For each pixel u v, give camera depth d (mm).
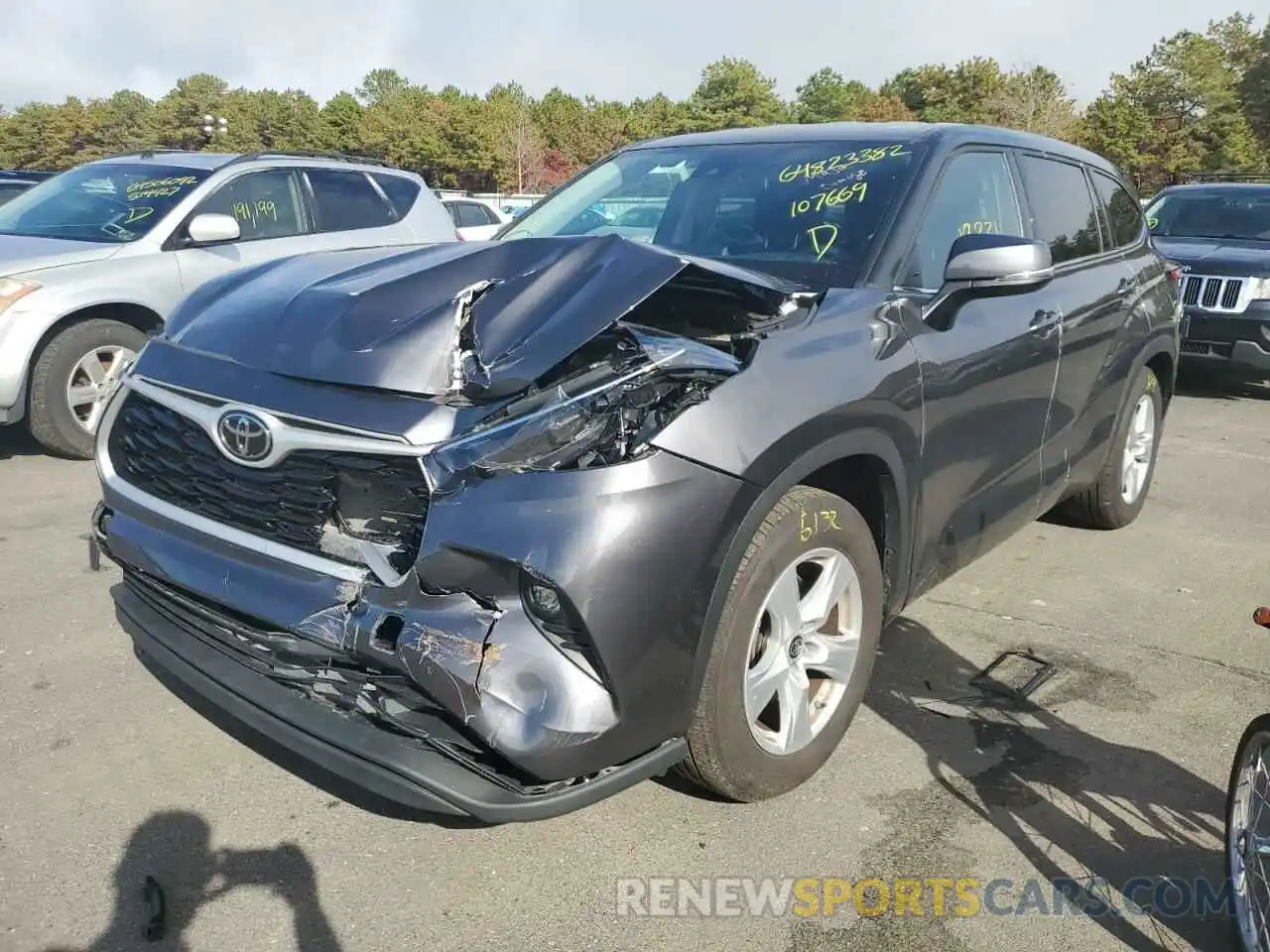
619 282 2643
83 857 2689
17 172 14500
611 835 2836
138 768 3086
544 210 4301
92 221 6996
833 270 3275
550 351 2484
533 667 2252
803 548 2729
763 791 2818
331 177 7957
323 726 2428
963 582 4684
